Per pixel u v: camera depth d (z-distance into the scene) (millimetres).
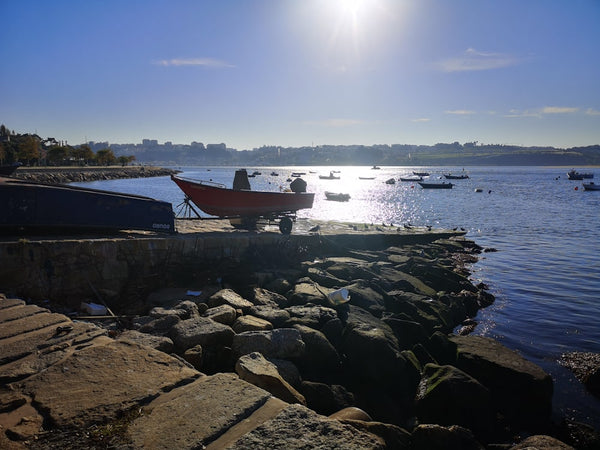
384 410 8188
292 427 3570
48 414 3756
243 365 6500
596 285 18109
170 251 12938
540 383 8602
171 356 5113
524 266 21391
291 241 16625
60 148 124875
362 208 51250
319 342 8867
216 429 3545
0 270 10141
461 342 10438
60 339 5543
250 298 11812
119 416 3766
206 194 16469
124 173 118375
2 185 11656
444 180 130750
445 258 21906
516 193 78438
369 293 12797
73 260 11094
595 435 8023
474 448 6828
